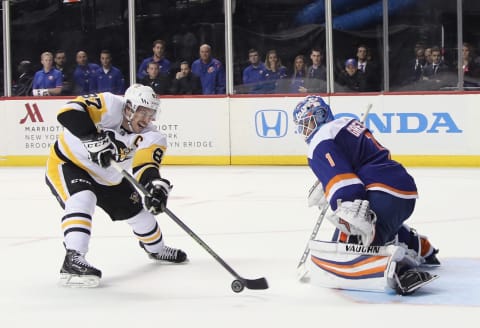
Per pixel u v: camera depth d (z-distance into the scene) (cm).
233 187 1628
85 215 752
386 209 685
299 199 1419
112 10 2238
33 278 786
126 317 613
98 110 746
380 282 681
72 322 600
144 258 887
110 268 830
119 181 805
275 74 2170
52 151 787
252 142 2128
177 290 721
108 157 736
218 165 2150
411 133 2011
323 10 2131
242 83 2184
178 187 1644
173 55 2216
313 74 2152
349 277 699
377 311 619
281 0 2148
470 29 2048
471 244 949
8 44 2280
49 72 2267
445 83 2078
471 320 587
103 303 668
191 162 2170
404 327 569
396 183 687
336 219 678
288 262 852
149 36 2223
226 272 802
